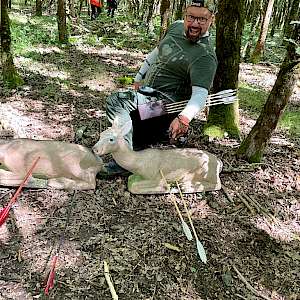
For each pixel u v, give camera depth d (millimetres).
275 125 3582
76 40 8672
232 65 3926
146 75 3648
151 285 2443
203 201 3174
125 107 3303
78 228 2785
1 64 5254
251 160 3711
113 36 9930
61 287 2367
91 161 3096
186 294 2420
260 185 3441
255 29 11539
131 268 2531
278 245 2854
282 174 3623
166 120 3502
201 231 2881
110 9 13664
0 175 3023
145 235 2781
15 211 2871
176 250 2684
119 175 3316
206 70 3180
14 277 2404
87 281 2420
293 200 3305
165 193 3172
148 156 3080
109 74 6422
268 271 2641
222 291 2467
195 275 2543
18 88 5164
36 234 2709
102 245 2668
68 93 5246
